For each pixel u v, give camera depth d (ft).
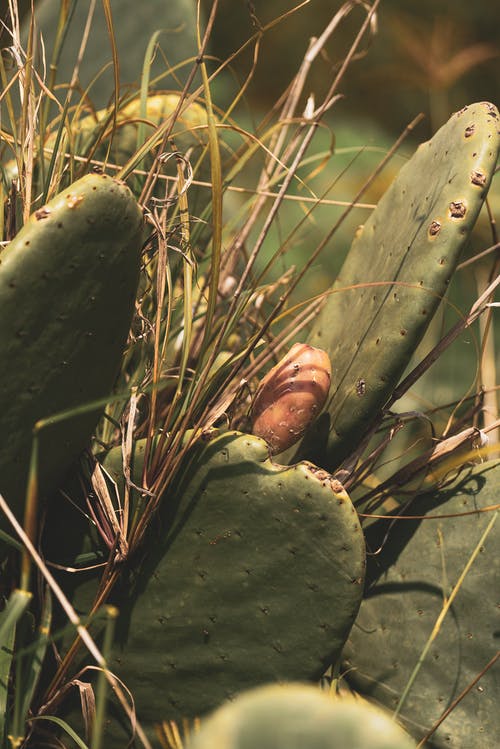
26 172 4.03
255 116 11.74
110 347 3.77
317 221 8.61
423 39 9.11
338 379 4.13
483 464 4.16
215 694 3.88
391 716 4.07
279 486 3.75
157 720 3.91
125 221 3.65
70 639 3.92
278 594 3.80
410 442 5.34
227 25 14.57
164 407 4.36
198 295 4.57
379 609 4.15
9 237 4.04
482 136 3.94
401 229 4.11
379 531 4.23
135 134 4.68
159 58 5.43
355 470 4.25
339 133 10.91
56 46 4.27
